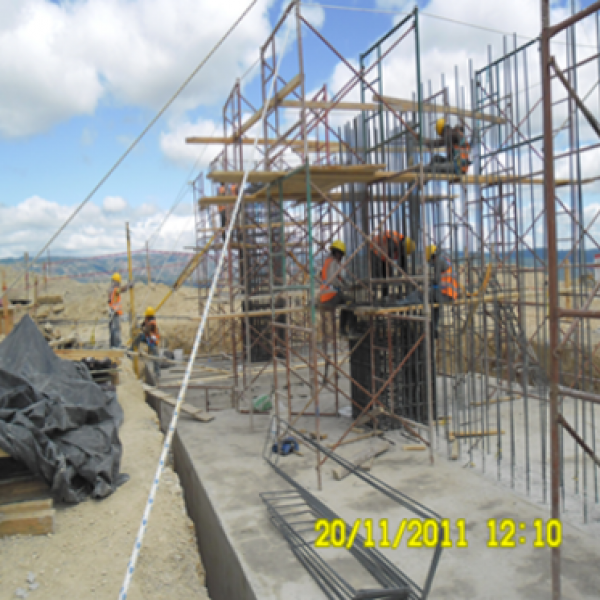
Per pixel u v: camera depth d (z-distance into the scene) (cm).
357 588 412
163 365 1600
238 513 566
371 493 601
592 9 284
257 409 991
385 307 745
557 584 340
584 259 506
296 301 1431
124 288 1432
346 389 1171
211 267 1848
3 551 525
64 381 729
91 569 507
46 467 604
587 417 823
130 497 645
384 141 791
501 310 866
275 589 421
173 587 501
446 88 798
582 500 553
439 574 430
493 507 548
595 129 347
